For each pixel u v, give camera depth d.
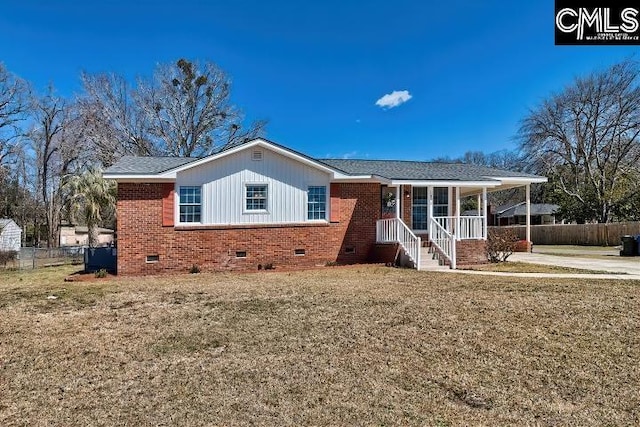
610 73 30.77
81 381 4.36
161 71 32.34
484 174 17.02
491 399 3.79
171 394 4.00
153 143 32.41
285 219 14.62
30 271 16.75
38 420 3.52
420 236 16.36
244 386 4.16
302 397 3.89
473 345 5.24
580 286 8.89
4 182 38.44
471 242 13.91
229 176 14.16
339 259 15.10
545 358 4.76
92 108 30.33
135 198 13.36
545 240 30.77
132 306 8.05
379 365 4.67
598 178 32.94
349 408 3.65
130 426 3.38
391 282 10.20
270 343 5.52
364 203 15.48
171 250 13.55
